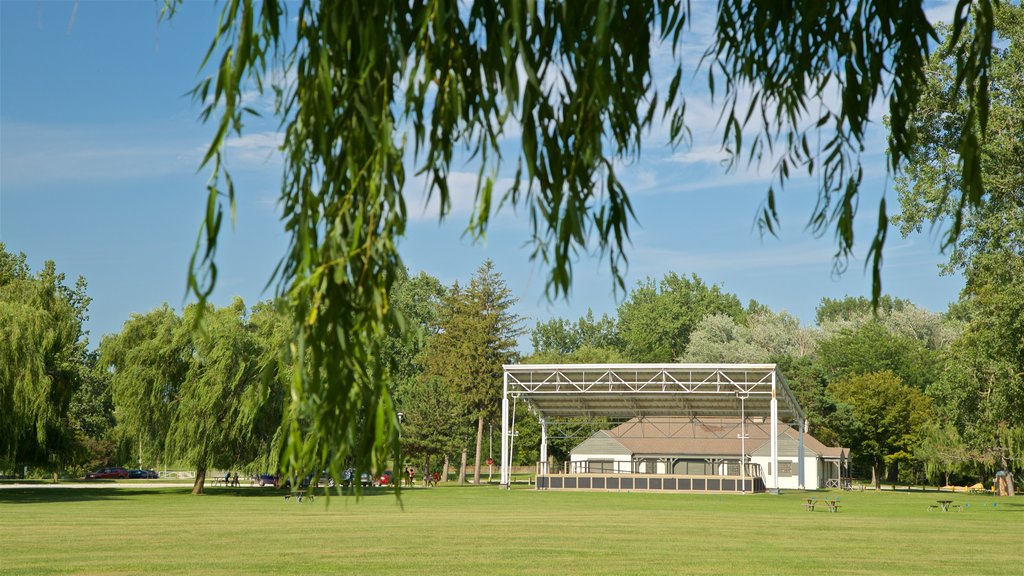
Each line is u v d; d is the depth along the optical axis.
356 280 2.61
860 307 134.75
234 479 62.06
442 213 2.57
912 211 27.47
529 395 58.84
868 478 95.00
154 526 24.83
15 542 19.75
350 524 26.23
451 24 2.49
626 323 114.31
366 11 2.51
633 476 57.47
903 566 16.47
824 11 2.74
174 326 47.25
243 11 2.38
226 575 14.35
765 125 2.88
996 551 19.53
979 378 37.12
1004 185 27.73
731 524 27.69
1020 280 31.73
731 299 113.00
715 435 68.88
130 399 46.56
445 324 85.94
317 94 2.58
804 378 80.94
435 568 15.57
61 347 44.34
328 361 2.60
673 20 2.81
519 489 59.38
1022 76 26.72
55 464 44.38
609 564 16.36
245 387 44.62
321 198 2.66
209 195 2.27
